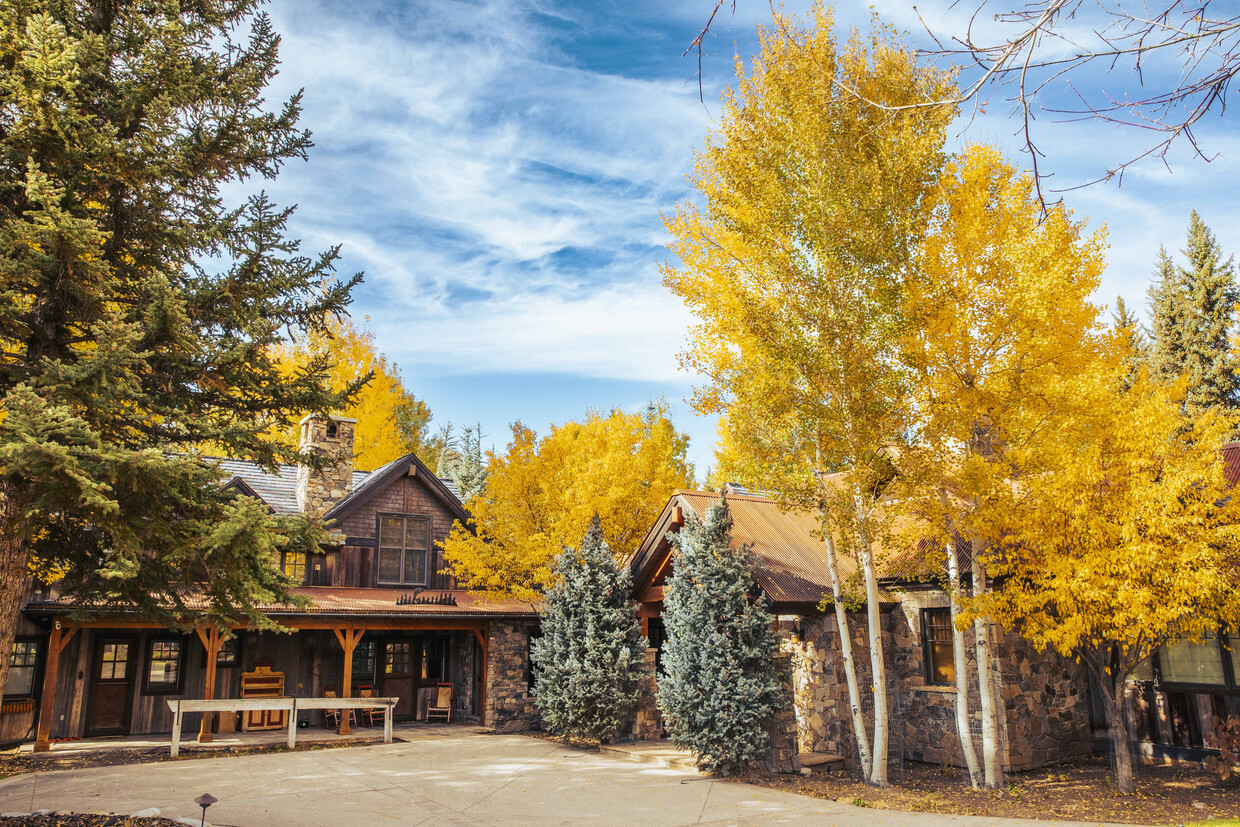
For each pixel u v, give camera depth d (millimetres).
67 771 12469
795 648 15273
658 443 22641
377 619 18250
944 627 14539
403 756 14664
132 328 7699
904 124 11461
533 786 11891
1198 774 12836
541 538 18703
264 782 11680
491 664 19469
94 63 8469
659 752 14859
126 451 7406
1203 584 9898
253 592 9094
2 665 8367
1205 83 3602
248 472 21125
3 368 8352
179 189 9812
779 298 12547
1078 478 10719
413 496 21531
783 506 13086
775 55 12414
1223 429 11000
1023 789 11852
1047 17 3566
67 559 9875
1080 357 11516
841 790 11758
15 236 7562
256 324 9586
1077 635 10742
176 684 18406
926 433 11922
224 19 10352
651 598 17906
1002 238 11562
